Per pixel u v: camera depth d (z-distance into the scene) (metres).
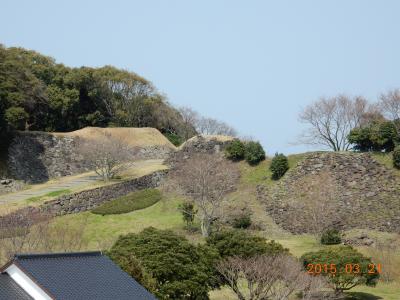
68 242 48.66
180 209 62.66
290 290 41.03
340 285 45.91
